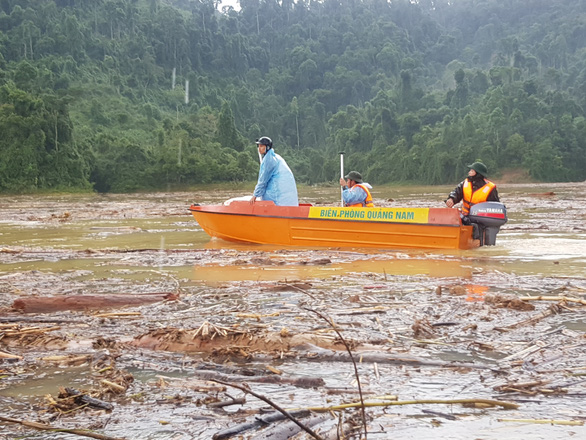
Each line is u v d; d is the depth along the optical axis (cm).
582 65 14412
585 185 5988
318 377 359
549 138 8631
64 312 547
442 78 16438
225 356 406
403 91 12212
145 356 408
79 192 6381
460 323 477
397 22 19188
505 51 15200
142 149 7269
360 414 304
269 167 1077
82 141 7306
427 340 430
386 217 971
